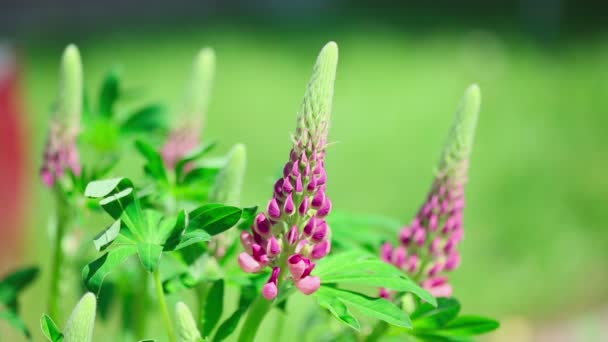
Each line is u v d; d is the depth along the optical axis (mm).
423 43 6082
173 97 4559
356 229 1309
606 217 3475
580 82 5262
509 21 6727
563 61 5762
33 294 2367
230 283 1225
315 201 1130
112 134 1407
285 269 1146
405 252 1251
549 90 5109
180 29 6316
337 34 6277
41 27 6430
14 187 2391
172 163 1423
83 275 1111
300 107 1125
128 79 4855
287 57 5582
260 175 3562
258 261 1138
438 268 1249
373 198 3494
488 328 1209
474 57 5738
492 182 3715
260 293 1184
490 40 6152
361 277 1155
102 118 1403
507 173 3822
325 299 1141
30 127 3250
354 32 6379
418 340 1271
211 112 4371
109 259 1114
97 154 1422
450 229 1252
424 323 1222
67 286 1343
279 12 6980
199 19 6680
